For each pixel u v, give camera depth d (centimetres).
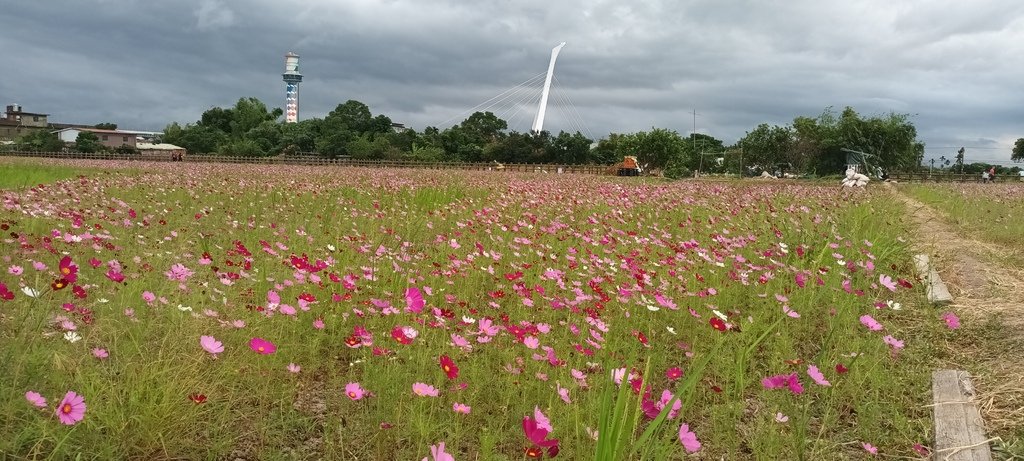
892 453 259
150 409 228
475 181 1875
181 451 233
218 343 254
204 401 236
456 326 365
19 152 5144
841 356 329
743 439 270
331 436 254
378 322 364
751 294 461
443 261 547
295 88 13950
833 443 262
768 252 598
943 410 283
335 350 336
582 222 847
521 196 1138
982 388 304
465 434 264
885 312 431
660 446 234
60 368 250
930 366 341
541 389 292
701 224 842
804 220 862
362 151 5819
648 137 4450
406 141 6712
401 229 718
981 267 560
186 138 7581
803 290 452
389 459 241
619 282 488
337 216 811
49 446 215
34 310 324
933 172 4500
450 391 275
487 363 319
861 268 502
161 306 351
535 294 446
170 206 857
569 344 354
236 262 484
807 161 4959
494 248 623
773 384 249
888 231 721
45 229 576
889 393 307
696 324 403
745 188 1883
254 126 8262
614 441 191
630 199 1152
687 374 322
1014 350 346
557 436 255
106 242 522
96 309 349
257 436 250
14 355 259
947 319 349
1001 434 262
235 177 1661
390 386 281
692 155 5291
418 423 245
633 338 355
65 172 1806
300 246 571
